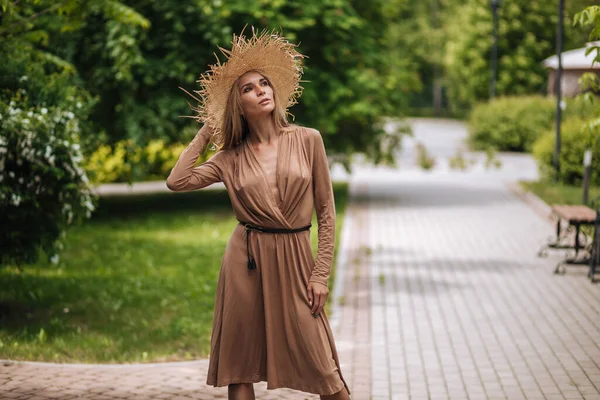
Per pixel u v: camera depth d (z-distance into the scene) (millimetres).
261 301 5082
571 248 12797
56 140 8891
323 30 20578
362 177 27141
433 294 10773
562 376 7312
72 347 8164
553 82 23156
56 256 9492
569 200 18953
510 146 37188
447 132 50438
